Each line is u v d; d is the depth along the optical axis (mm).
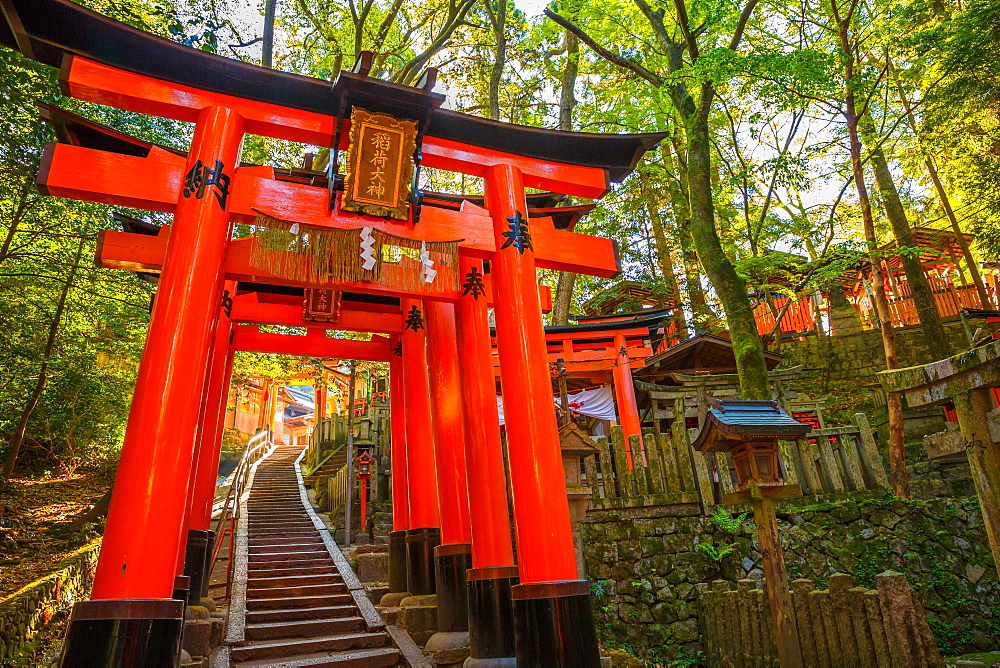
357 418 19094
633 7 15016
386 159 5977
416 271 6375
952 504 9219
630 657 7551
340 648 7012
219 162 5395
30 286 9914
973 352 4277
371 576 10281
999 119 11914
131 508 4180
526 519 5375
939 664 5141
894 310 18797
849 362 18297
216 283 5133
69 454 13891
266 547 10867
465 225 6508
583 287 24109
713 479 9859
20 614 6551
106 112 8734
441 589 7293
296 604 8359
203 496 7977
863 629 5609
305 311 9000
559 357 15469
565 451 8000
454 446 7844
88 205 8938
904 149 14289
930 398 4738
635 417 14805
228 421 29062
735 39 12578
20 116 7391
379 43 13000
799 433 5578
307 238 5801
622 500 9188
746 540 8914
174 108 5531
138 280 10273
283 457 23797
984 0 9789
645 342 15602
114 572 4016
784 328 20469
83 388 12094
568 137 6746
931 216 21234
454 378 8242
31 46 5156
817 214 18828
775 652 6676
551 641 4926
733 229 17656
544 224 6938
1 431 11820
